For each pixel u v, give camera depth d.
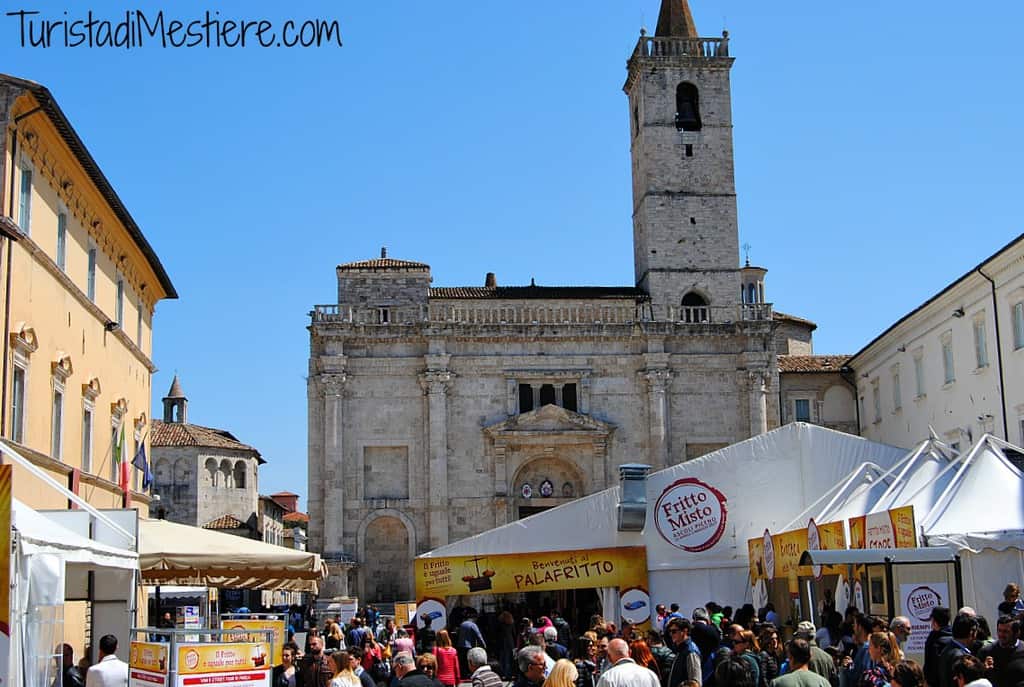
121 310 48.69
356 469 79.44
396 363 80.88
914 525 23.92
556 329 81.56
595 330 81.62
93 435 42.84
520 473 81.94
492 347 81.69
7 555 15.91
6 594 15.84
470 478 80.06
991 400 58.81
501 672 37.31
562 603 54.84
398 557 79.38
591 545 36.06
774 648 21.44
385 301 85.69
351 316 80.44
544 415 80.38
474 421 80.81
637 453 81.19
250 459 109.06
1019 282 55.03
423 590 35.50
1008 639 15.93
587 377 81.69
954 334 64.19
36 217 35.03
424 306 82.12
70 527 23.61
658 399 80.88
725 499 35.78
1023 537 24.05
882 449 35.91
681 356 82.38
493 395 81.19
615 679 15.34
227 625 26.38
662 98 91.00
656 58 90.75
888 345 77.06
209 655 17.28
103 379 44.50
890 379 76.88
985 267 57.81
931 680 17.84
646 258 89.31
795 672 14.81
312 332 80.44
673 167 90.00
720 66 91.56
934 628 18.19
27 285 33.75
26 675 17.33
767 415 82.19
